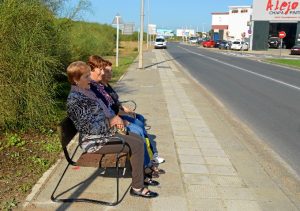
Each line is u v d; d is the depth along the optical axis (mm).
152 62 30750
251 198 4699
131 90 13625
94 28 31172
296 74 22734
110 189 4762
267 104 11805
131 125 5125
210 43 74500
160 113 9492
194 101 11695
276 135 8039
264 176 5473
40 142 6492
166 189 4832
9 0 6711
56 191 4645
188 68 25578
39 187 4723
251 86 16266
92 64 5473
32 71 6770
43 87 6957
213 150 6566
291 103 12086
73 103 4430
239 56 43312
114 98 5945
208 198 4633
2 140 6449
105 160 4441
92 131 4449
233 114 10062
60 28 8891
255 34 63031
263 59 37406
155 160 5598
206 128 8133
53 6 8766
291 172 5773
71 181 4957
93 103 4492
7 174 5105
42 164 5496
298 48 49125
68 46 9625
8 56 6602
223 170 5602
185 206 4402
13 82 6656
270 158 6406
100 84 5586
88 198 4488
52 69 7508
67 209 4223
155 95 12555
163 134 7457
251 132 8195
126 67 24641
